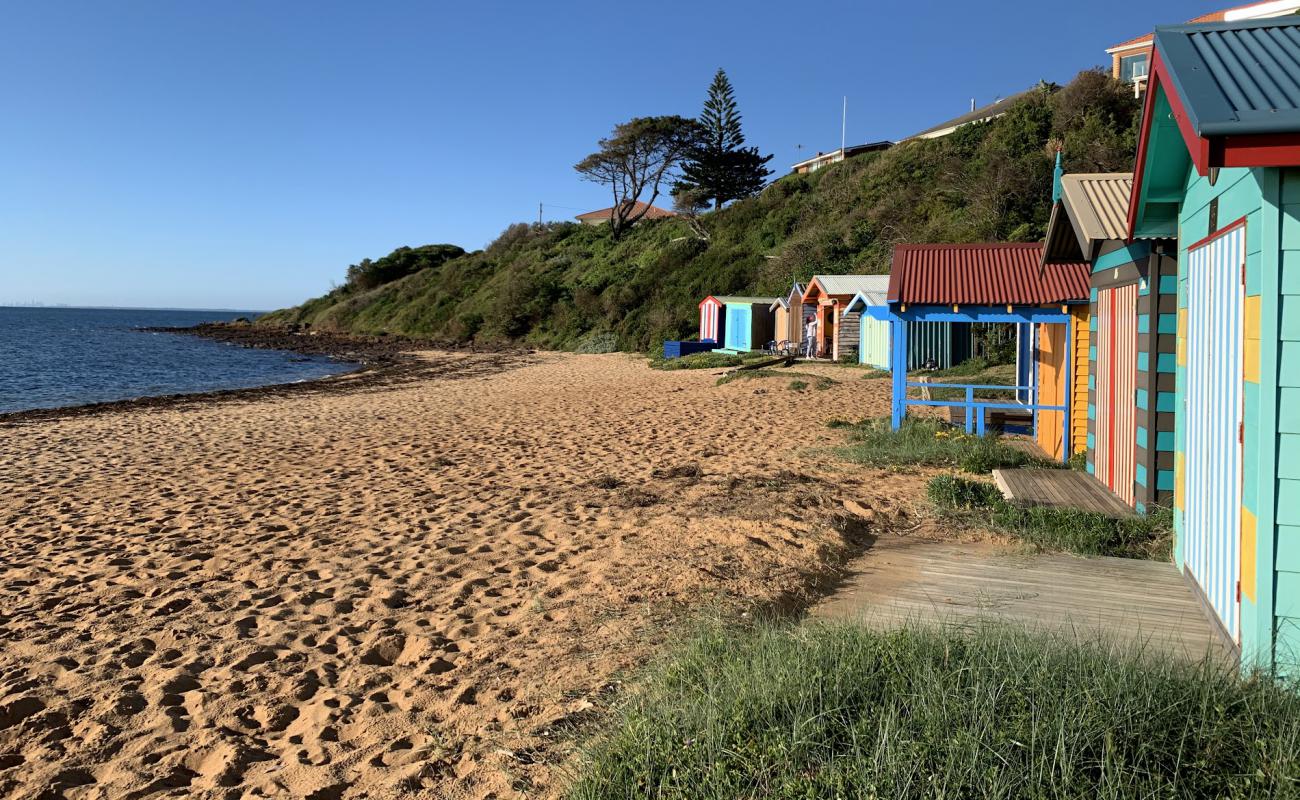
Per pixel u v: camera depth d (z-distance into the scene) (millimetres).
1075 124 34938
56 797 3434
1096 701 3166
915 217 37500
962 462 9789
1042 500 7512
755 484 9031
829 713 3275
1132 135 32594
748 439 12750
